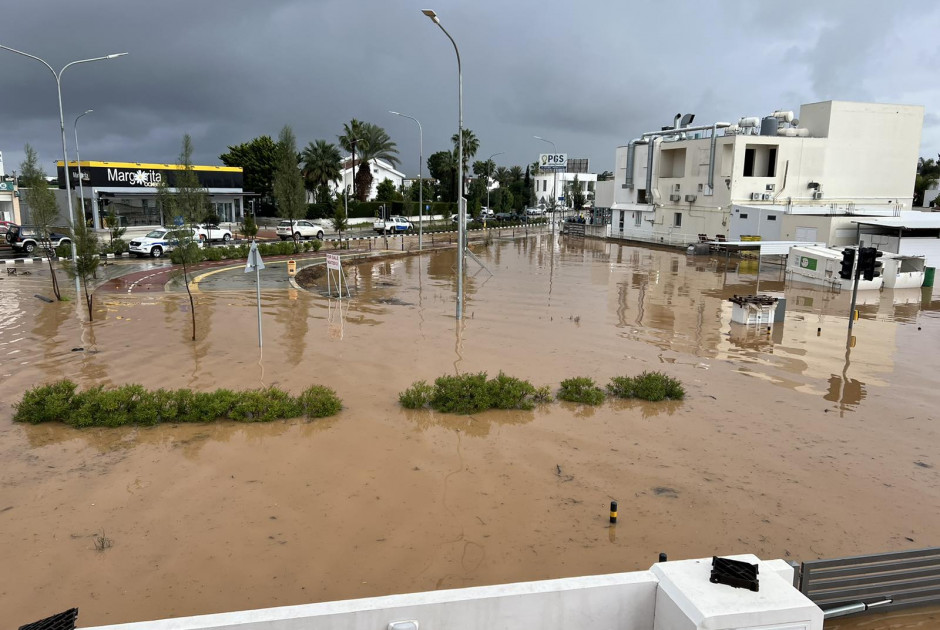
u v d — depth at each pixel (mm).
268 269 32969
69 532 7594
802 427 11555
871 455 10320
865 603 5797
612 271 35125
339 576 6797
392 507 8352
